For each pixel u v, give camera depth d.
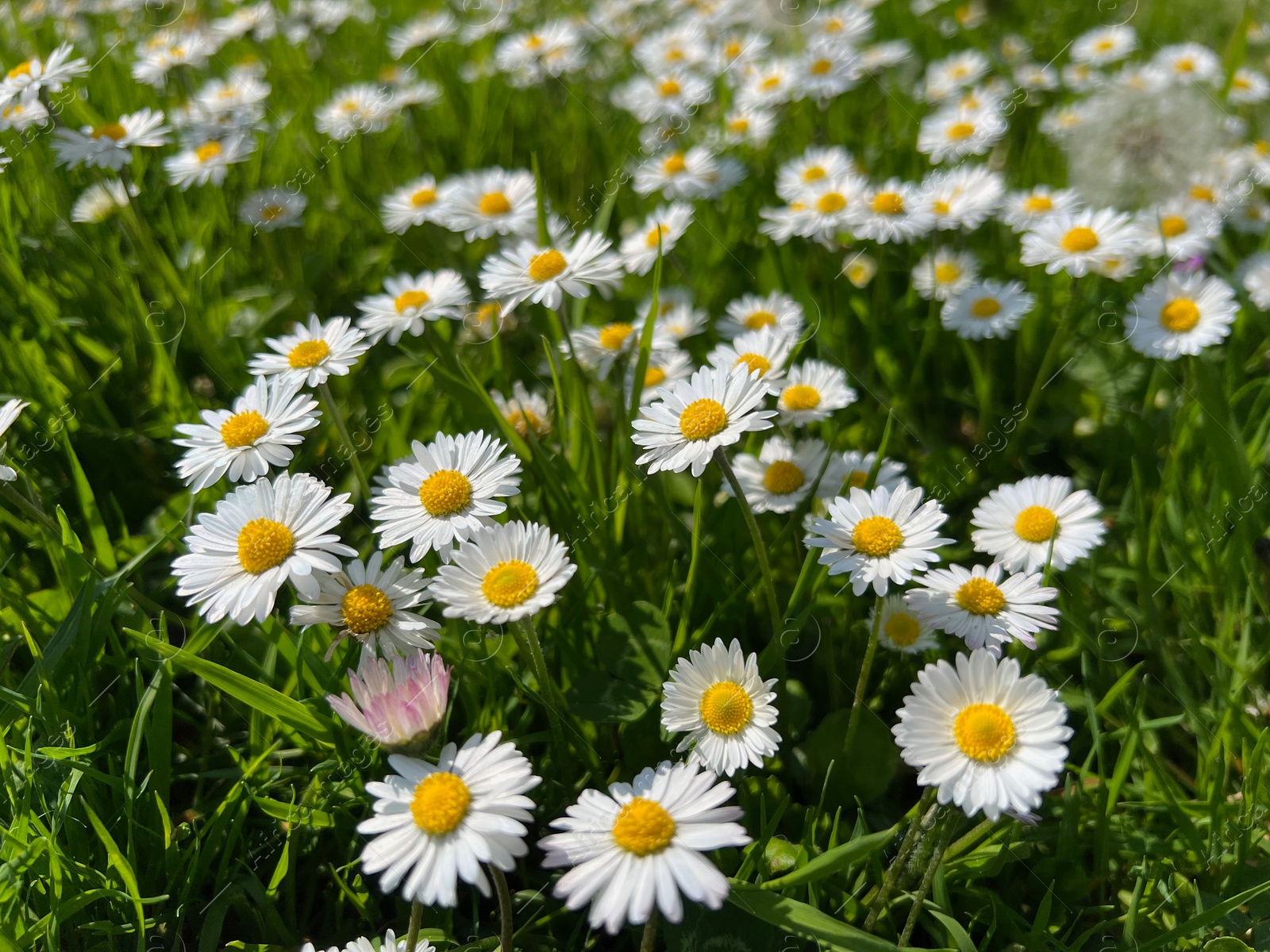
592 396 0.29
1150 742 0.23
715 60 0.45
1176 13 0.52
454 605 0.19
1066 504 0.22
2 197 0.31
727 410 0.20
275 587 0.19
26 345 0.28
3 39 0.47
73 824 0.20
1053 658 0.24
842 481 0.24
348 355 0.24
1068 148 0.38
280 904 0.21
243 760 0.22
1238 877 0.20
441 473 0.21
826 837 0.21
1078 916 0.20
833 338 0.31
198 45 0.42
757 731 0.20
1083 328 0.31
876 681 0.24
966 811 0.17
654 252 0.30
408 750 0.18
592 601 0.25
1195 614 0.25
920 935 0.21
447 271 0.28
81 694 0.22
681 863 0.17
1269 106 0.41
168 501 0.26
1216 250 0.34
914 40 0.51
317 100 0.44
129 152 0.31
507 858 0.17
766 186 0.38
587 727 0.23
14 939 0.18
